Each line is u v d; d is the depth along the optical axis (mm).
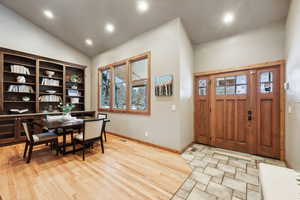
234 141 3191
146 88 3820
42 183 1853
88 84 5613
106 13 3344
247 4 2447
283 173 1262
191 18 2934
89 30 4117
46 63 4512
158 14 2988
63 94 4668
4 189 1719
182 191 1728
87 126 2680
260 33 2838
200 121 3713
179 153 2943
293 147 2129
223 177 2055
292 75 2143
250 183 1907
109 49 4773
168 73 3105
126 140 3943
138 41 3762
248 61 2973
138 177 2033
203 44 3635
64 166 2350
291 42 2193
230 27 2988
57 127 2465
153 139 3404
